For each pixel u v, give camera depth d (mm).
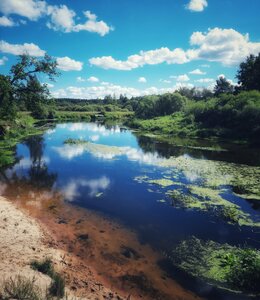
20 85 29359
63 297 6293
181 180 17359
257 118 36188
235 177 17922
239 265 8164
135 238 10180
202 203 13523
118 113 95688
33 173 18719
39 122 63531
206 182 16734
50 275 7020
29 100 30406
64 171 19406
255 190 15375
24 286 5926
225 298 7176
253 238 10234
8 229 9688
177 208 12977
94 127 56625
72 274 7664
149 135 43531
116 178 17812
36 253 8383
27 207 12555
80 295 6727
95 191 15258
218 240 10070
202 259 8859
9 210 11711
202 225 11289
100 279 7730
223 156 25406
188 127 45844
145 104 72562
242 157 24875
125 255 9039
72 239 9852
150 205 13328
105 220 11633
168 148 30188
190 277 8008
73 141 33344
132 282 7723
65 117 79750
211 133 40188
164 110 69125
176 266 8523
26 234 9586
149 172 19328
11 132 34875
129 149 29203
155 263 8664
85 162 22422
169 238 10211
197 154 26484
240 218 11891
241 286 7582
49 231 10227
